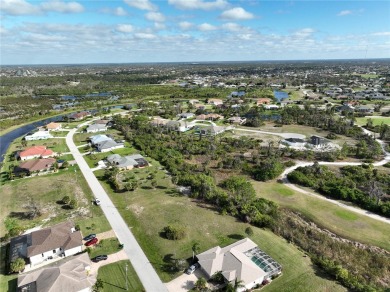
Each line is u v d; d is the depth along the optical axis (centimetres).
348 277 4984
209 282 4944
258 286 4866
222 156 11044
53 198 7894
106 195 8031
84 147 12225
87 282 4722
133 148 12181
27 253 5409
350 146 12194
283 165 10056
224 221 6806
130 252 5700
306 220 6962
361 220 6906
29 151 10956
